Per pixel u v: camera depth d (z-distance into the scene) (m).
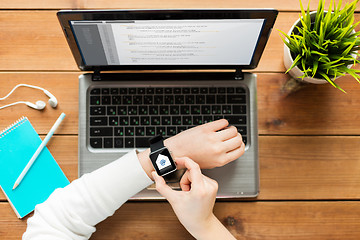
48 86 0.81
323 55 0.65
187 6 0.82
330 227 0.79
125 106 0.76
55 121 0.80
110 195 0.68
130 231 0.77
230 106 0.76
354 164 0.80
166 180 0.74
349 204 0.79
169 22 0.59
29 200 0.77
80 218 0.68
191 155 0.72
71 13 0.56
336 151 0.80
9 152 0.78
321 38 0.66
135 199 0.78
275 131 0.80
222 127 0.73
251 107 0.76
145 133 0.76
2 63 0.81
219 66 0.75
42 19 0.81
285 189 0.79
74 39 0.63
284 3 0.82
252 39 0.64
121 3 0.82
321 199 0.79
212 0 0.82
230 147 0.72
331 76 0.71
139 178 0.69
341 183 0.79
